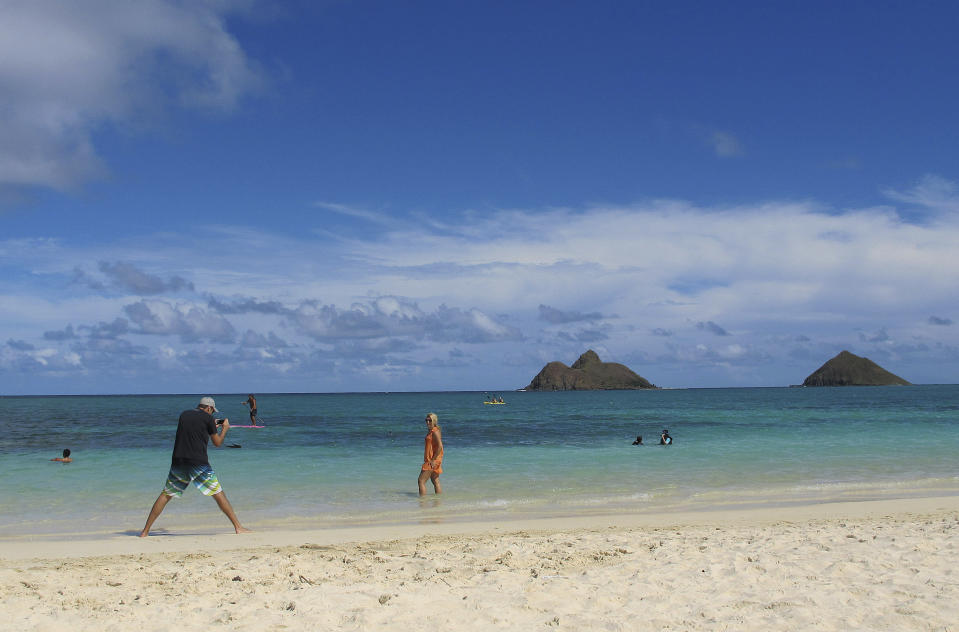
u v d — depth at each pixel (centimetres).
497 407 8488
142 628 543
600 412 6638
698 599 609
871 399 11319
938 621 526
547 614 572
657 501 1371
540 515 1225
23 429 3825
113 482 1638
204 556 853
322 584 677
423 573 723
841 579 664
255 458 2206
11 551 903
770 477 1717
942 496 1408
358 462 2088
